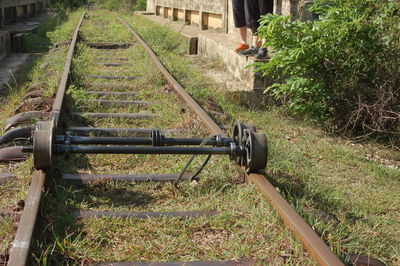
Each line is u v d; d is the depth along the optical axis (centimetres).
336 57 695
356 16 686
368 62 693
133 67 1012
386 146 673
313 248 311
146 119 670
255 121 712
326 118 722
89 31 1667
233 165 493
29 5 2117
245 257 338
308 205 414
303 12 841
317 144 638
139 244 354
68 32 1639
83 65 1005
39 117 605
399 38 680
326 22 683
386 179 540
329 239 349
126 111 709
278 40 697
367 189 506
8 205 400
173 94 787
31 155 486
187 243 357
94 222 375
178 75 938
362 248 360
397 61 688
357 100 697
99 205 418
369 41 686
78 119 651
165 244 354
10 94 775
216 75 977
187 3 1759
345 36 683
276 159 521
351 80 703
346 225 380
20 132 543
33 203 362
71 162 497
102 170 493
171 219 384
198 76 950
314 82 698
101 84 841
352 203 457
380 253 367
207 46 1190
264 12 820
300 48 668
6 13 1684
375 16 682
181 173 446
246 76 855
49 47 1366
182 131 609
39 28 1694
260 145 424
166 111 698
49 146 398
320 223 364
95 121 655
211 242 362
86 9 3134
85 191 441
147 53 1159
